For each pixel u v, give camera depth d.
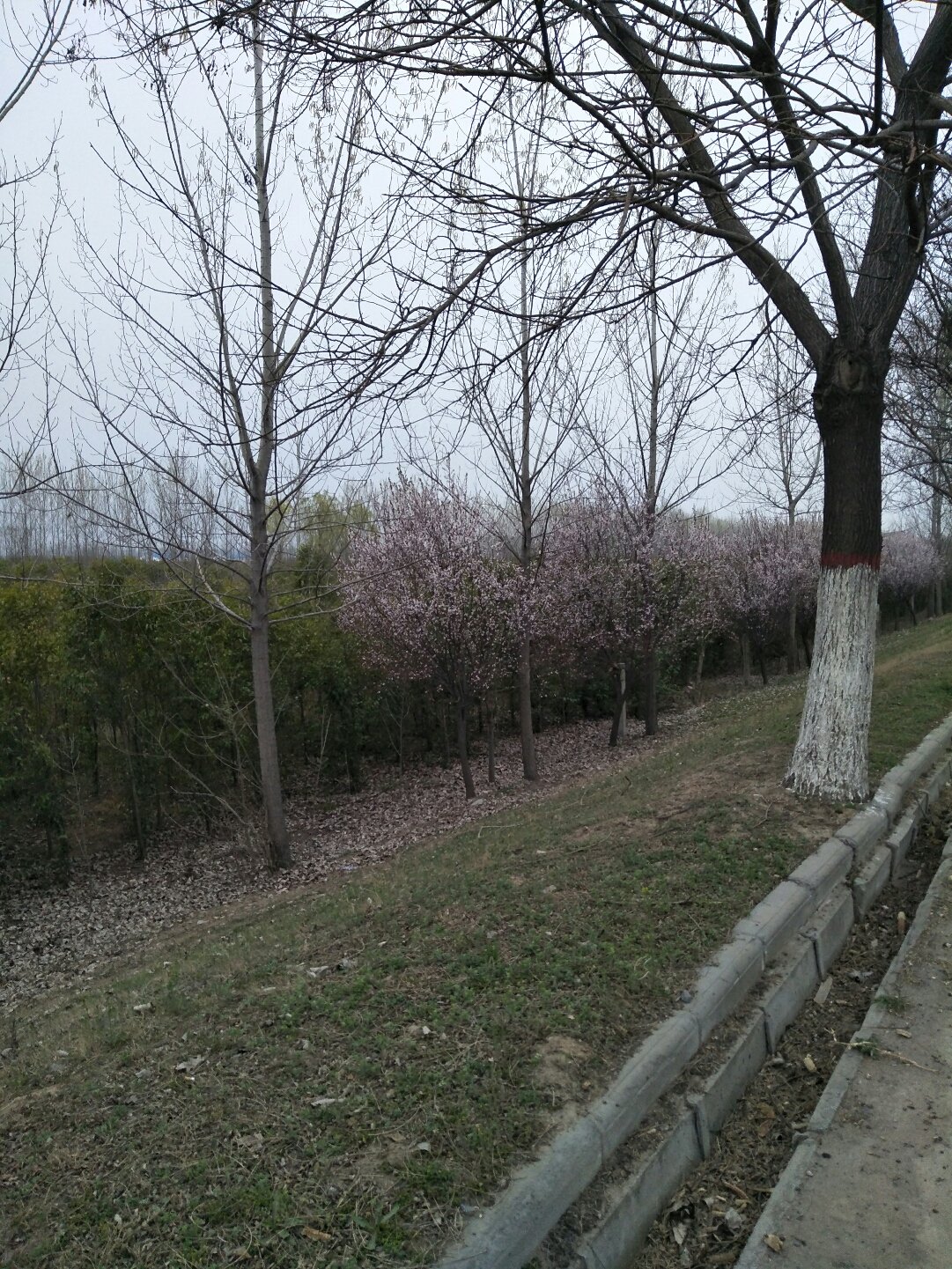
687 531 18.42
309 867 10.12
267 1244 2.12
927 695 9.66
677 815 5.76
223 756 13.16
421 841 10.16
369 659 14.48
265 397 7.77
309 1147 2.46
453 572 12.64
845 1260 2.34
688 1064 3.08
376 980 3.59
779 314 5.66
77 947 8.55
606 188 4.35
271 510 9.69
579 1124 2.54
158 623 11.95
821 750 5.81
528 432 12.83
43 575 11.71
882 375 5.64
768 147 4.29
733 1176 2.81
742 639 23.91
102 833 12.52
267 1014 3.42
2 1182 2.47
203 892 9.88
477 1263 2.04
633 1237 2.44
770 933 3.87
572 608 15.09
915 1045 3.42
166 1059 3.14
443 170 4.35
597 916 4.04
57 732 11.22
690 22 3.96
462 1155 2.40
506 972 3.50
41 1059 3.62
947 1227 2.45
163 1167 2.44
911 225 5.09
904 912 4.83
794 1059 3.48
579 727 19.58
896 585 35.56
